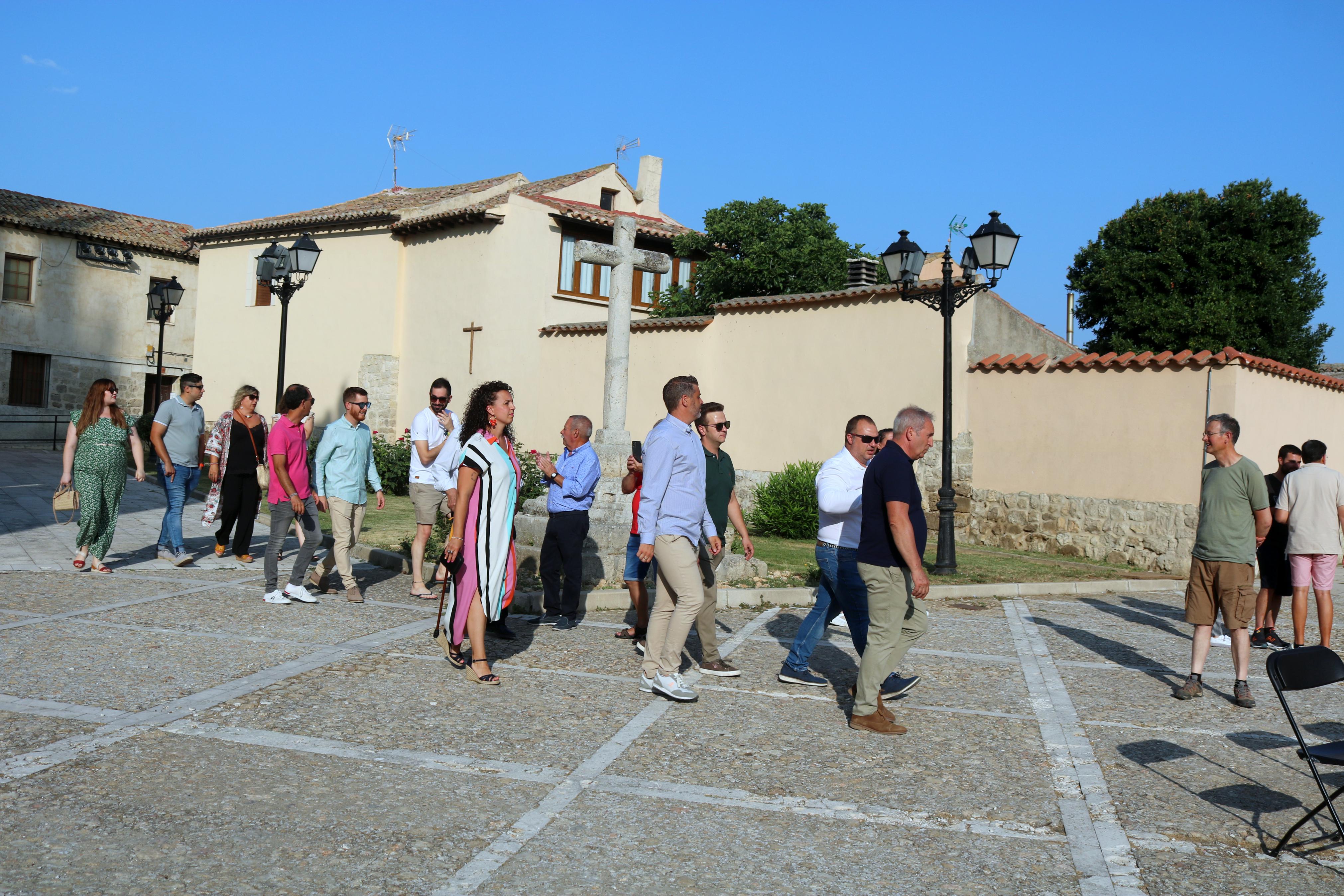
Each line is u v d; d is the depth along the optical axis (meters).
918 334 16.06
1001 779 4.99
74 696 5.64
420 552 9.05
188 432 10.55
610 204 25.22
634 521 7.51
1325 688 7.16
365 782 4.60
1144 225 27.39
